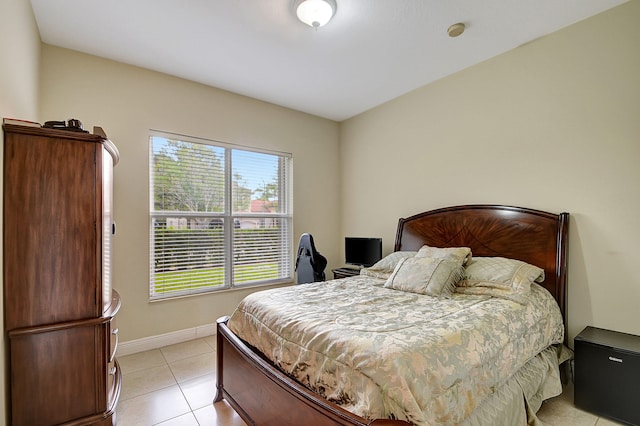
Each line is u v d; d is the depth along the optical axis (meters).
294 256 4.24
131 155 3.02
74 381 1.72
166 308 3.22
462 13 2.29
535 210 2.65
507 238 2.78
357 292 2.44
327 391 1.38
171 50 2.78
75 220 1.73
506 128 2.87
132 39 2.60
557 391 2.03
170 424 1.96
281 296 2.28
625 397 1.89
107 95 2.91
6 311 1.56
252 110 3.87
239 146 3.75
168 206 3.28
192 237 3.44
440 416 1.20
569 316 2.47
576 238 2.45
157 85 3.17
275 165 4.16
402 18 2.34
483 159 3.04
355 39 2.62
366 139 4.33
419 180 3.64
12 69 1.73
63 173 1.71
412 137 3.71
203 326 3.46
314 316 1.78
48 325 1.64
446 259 2.52
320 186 4.55
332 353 1.42
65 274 1.70
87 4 2.17
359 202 4.44
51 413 1.65
